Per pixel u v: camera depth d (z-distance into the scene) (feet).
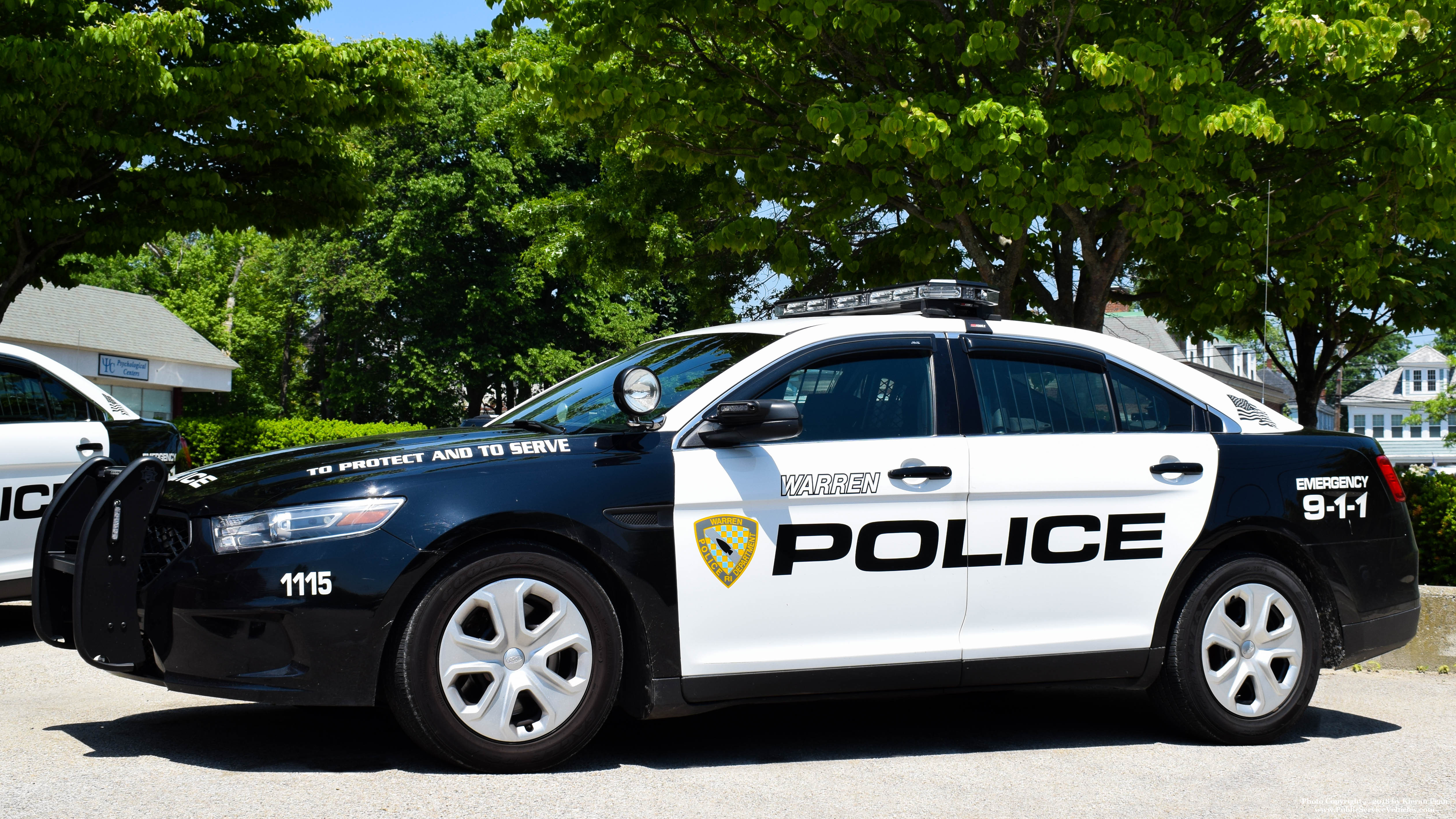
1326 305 46.14
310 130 48.57
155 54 39.86
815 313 18.65
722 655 14.03
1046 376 16.07
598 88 31.24
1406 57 30.73
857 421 14.97
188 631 12.72
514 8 31.91
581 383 16.96
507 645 13.14
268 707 16.46
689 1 30.19
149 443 24.67
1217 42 31.89
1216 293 35.09
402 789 12.36
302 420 52.31
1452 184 29.25
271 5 47.21
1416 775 14.60
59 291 111.45
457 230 133.90
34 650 21.16
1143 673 15.84
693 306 54.54
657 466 13.93
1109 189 29.01
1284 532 16.39
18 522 22.21
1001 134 27.45
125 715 15.80
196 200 46.03
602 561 13.55
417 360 138.00
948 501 14.97
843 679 14.51
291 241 144.15
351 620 12.61
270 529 12.78
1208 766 14.82
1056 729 17.02
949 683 14.96
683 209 48.88
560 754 13.33
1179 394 16.67
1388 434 220.84
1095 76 26.40
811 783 13.38
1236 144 29.12
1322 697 20.10
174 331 123.34
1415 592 17.42
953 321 15.97
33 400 22.95
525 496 13.29
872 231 43.47
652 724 16.56
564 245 52.47
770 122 33.81
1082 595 15.52
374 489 13.03
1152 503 15.88
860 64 32.35
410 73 48.57
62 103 41.32
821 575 14.43
